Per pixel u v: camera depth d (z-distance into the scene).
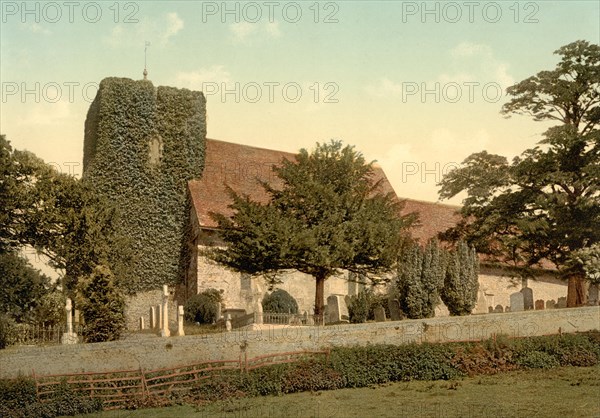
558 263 46.22
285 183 43.44
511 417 26.06
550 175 44.19
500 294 57.94
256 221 40.62
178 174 53.75
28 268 45.03
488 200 47.31
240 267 41.38
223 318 45.50
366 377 31.55
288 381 30.55
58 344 34.09
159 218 52.75
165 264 52.31
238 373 31.09
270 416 27.02
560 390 29.56
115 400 29.28
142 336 39.03
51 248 48.25
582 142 44.12
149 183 52.91
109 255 48.69
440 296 40.53
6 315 42.19
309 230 39.81
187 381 30.30
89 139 55.25
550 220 45.06
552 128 44.97
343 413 27.14
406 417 26.36
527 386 30.38
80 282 35.34
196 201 52.16
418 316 38.69
